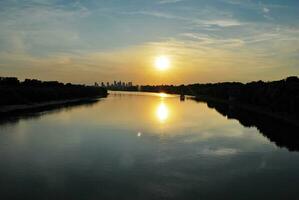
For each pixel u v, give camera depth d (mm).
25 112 111625
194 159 45844
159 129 73375
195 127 77625
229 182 35781
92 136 63594
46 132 68000
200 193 32406
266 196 31656
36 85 197250
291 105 88875
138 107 141375
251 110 124688
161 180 36188
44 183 34969
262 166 42656
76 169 40219
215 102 186375
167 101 196750
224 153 49938
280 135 66625
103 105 154625
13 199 30562
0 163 42719
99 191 32719
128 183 35094
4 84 176875
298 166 42656
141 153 49094
